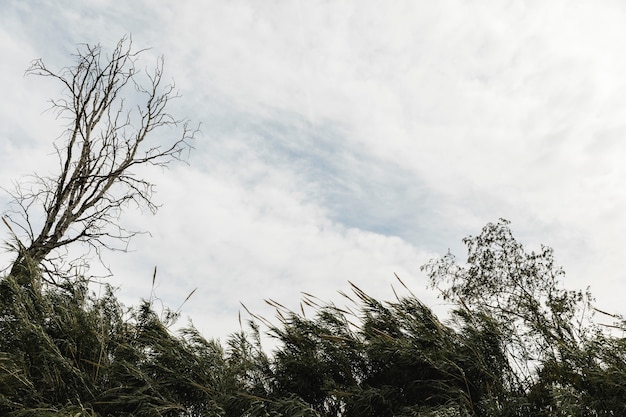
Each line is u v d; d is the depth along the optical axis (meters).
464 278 14.78
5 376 5.55
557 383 5.28
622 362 5.27
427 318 6.48
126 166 10.77
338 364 6.26
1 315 6.24
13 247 7.08
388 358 5.94
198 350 6.61
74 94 10.68
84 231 10.10
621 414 4.79
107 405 5.72
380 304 6.78
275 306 6.83
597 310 5.88
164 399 5.73
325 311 6.78
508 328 6.26
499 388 5.64
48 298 6.76
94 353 6.43
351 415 5.72
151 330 6.88
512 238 14.55
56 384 5.79
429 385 5.65
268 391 6.06
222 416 5.66
